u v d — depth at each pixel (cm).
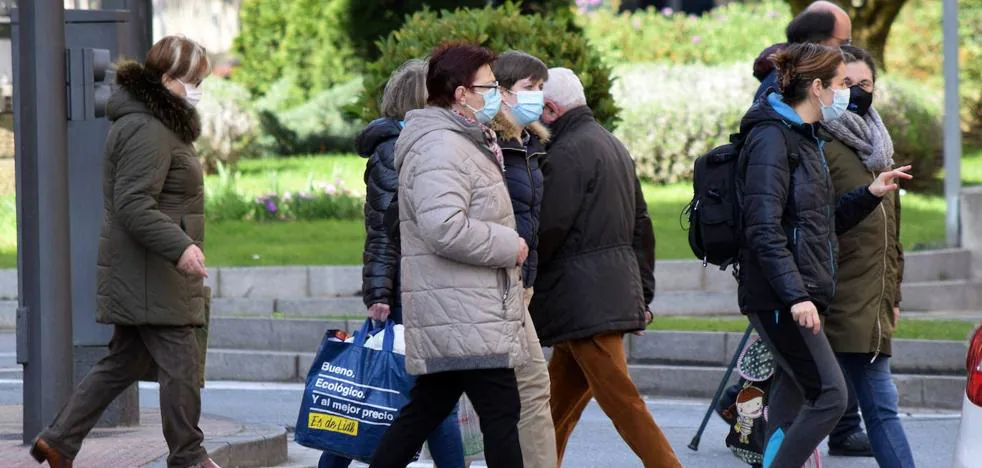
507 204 2052
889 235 2497
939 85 9706
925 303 5288
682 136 7156
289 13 9100
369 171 2388
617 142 2452
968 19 9488
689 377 3934
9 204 6669
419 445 2139
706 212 2289
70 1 5062
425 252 2008
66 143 2586
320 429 2281
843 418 2964
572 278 2372
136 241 2295
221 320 4362
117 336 2377
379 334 2320
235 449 2672
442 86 2045
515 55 2217
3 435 2805
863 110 2522
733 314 5062
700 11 13150
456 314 1991
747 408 2655
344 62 9019
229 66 9406
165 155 2269
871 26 7812
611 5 11050
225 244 5816
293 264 5400
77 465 2484
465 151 2002
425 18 4159
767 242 2177
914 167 6931
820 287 2205
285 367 4166
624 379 2388
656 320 4400
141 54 3189
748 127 2259
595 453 3108
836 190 2505
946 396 3731
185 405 2334
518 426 2205
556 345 2489
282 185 7088
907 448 2519
